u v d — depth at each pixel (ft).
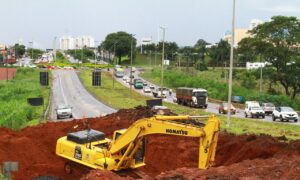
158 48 629.92
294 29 285.43
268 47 282.97
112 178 62.34
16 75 416.46
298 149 85.40
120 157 71.41
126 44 646.74
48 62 649.20
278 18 287.69
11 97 227.40
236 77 349.20
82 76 428.56
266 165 66.08
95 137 75.66
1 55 569.23
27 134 112.57
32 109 175.52
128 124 125.80
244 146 93.09
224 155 97.04
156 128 66.59
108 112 203.21
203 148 60.39
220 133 114.62
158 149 99.71
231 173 61.67
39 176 78.23
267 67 303.07
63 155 77.46
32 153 96.37
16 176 81.82
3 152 92.07
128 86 378.32
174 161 93.76
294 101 252.83
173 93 347.15
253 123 165.37
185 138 109.29
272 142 94.07
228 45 483.10
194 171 63.46
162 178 61.16
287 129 147.54
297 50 295.48
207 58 530.27
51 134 113.80
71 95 287.69
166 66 547.08
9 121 137.49
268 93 289.33
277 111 186.91
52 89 321.52
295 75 273.95
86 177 64.18
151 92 325.83
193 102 239.91
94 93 300.40
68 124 129.70
